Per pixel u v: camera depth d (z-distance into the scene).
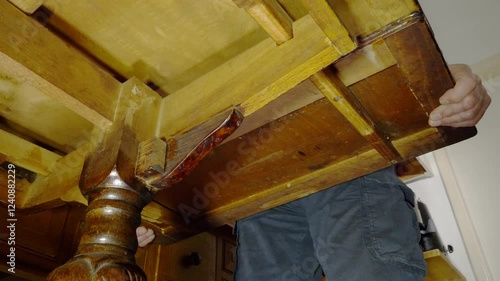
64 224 1.02
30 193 0.85
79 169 0.77
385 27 0.50
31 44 0.51
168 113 0.62
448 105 0.60
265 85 0.51
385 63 0.56
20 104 0.71
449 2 1.74
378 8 0.49
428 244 1.20
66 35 0.59
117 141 0.56
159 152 0.56
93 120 0.58
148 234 0.95
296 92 0.61
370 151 0.73
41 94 0.68
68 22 0.57
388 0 0.48
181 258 1.30
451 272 1.21
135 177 0.54
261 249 0.89
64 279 0.45
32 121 0.76
